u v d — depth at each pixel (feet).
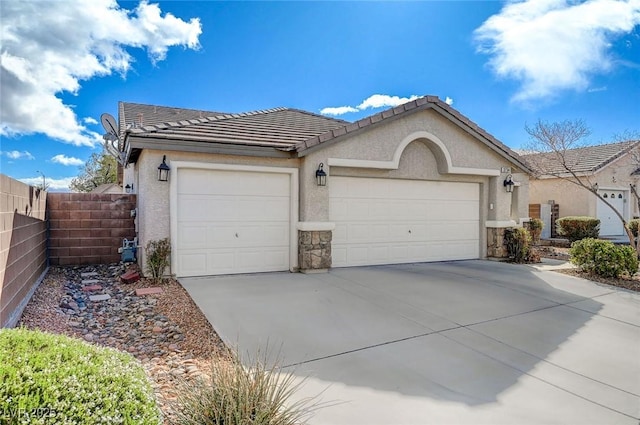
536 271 39.65
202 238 32.91
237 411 10.37
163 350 17.79
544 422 13.10
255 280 31.89
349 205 38.99
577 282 34.86
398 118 39.19
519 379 16.25
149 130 31.53
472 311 25.25
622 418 13.48
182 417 10.60
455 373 16.58
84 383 8.07
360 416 12.98
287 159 35.83
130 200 40.55
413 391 14.87
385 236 41.01
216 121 39.52
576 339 21.04
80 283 31.40
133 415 8.25
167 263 31.40
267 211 35.40
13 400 7.06
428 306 25.93
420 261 43.16
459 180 45.44
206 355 17.31
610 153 80.12
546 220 75.77
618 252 36.42
